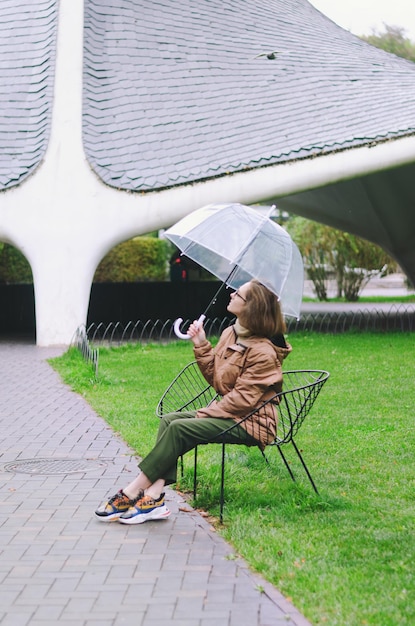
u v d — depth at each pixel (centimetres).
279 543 519
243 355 586
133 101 1897
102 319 2391
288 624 412
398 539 528
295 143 1730
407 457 751
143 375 1296
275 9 2338
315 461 738
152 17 2077
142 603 437
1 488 657
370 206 2419
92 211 1767
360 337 1859
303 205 2567
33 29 2008
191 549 518
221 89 1933
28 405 1034
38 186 1775
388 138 1684
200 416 584
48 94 1872
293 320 2338
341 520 567
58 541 533
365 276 3572
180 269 2831
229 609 429
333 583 457
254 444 584
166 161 1778
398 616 418
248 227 579
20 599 443
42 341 1773
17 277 3091
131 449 793
